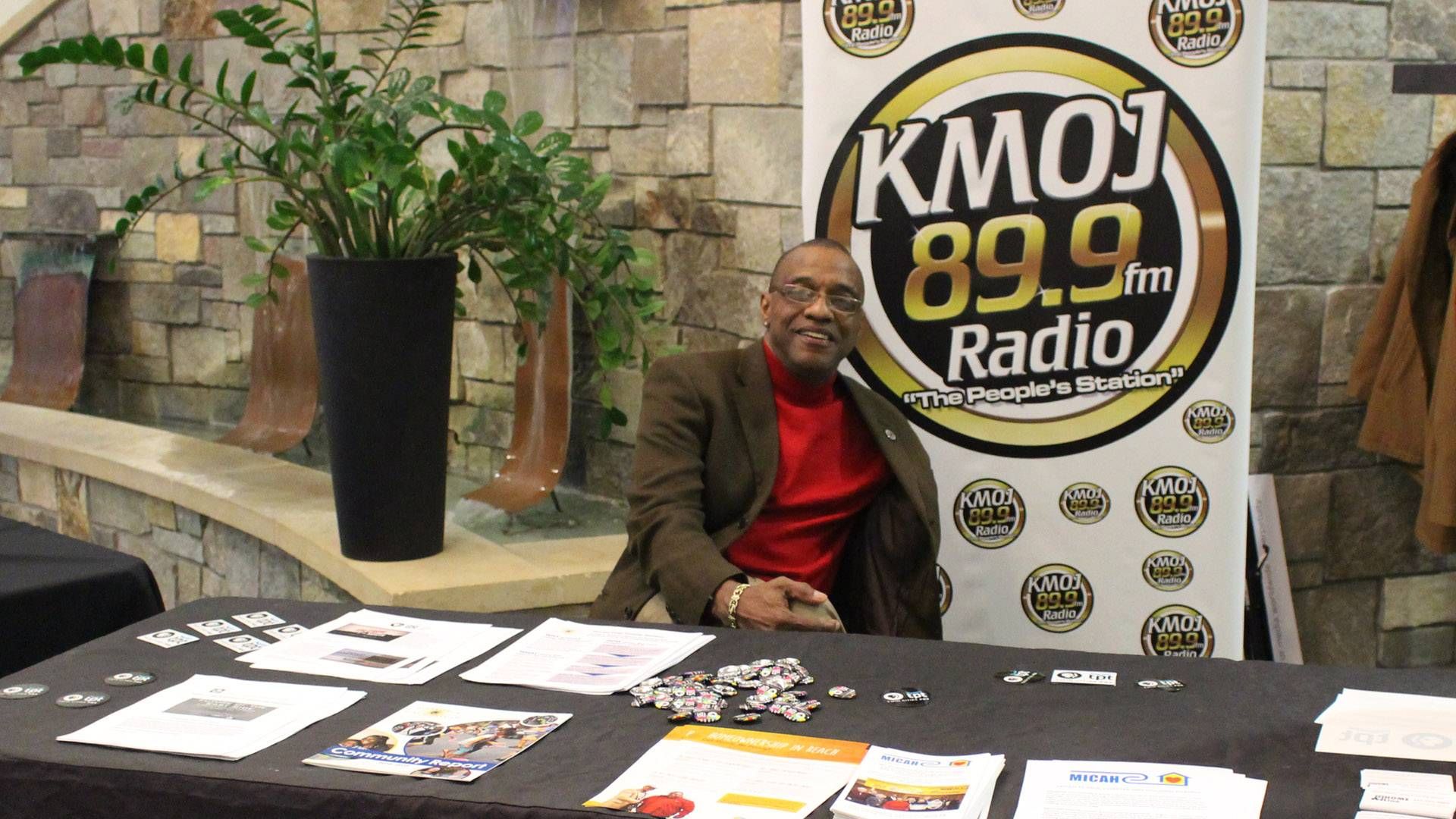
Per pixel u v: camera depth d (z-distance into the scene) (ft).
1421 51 11.27
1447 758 4.84
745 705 5.54
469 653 6.34
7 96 18.20
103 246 17.52
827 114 9.26
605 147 12.35
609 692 5.76
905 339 9.42
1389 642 12.19
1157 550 9.49
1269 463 11.53
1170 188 9.17
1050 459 9.46
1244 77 9.05
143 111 16.76
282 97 15.48
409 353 10.15
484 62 13.58
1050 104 9.14
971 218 9.29
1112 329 9.31
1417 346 11.05
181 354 16.94
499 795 4.64
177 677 5.98
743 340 11.34
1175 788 4.60
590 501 12.82
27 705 5.62
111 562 8.70
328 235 10.22
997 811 4.49
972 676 5.95
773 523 8.84
